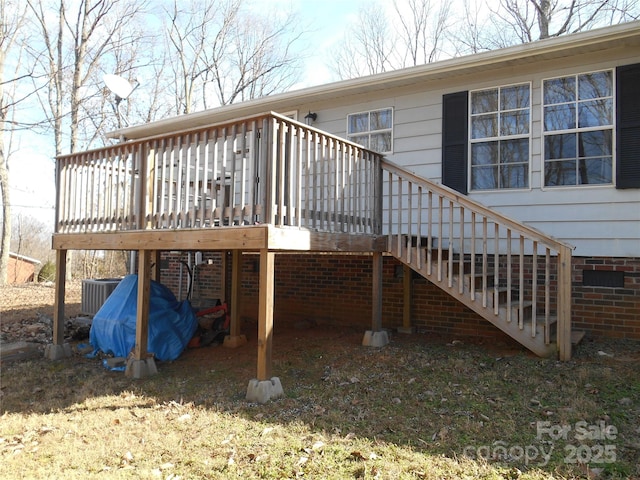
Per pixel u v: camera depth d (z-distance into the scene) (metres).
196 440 3.57
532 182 6.56
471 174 7.05
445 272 5.74
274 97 8.51
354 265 7.83
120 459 3.30
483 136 6.99
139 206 5.64
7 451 3.48
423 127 7.48
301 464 3.10
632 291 5.83
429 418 3.81
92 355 6.51
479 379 4.68
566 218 6.29
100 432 3.83
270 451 3.32
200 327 7.03
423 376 4.88
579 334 5.70
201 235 4.92
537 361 5.09
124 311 6.44
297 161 4.86
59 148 18.14
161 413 4.23
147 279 5.64
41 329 8.27
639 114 5.87
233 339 6.73
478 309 5.49
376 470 2.96
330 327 7.77
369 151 6.14
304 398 4.43
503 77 6.82
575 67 6.32
